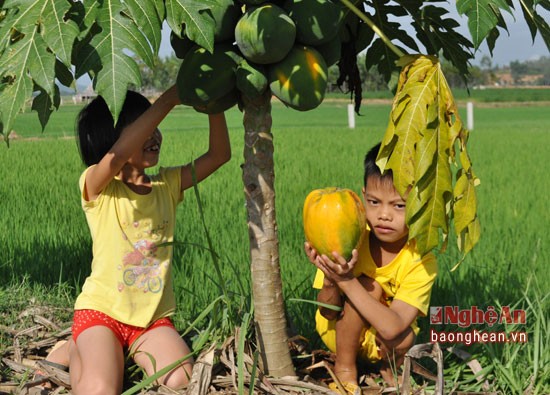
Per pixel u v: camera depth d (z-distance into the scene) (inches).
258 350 183.5
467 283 294.2
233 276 298.4
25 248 353.4
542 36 163.2
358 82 201.2
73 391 182.4
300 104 155.4
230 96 166.2
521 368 208.7
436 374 206.5
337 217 169.5
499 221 440.5
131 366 197.9
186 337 226.5
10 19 129.0
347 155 844.0
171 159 780.6
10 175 645.9
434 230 158.4
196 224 407.2
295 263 319.3
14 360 208.2
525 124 1891.0
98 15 128.5
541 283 300.2
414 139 156.2
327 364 193.0
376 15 195.2
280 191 547.5
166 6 133.9
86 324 187.8
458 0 137.1
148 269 196.5
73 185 578.2
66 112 2439.7
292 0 154.9
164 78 3280.0
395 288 189.0
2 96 124.7
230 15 154.4
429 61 160.4
